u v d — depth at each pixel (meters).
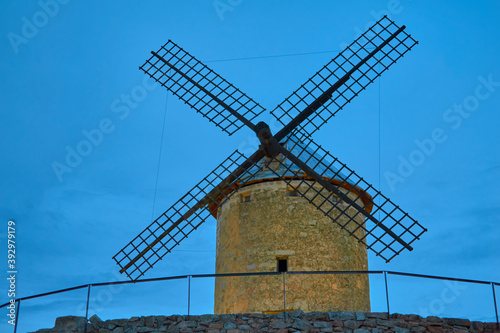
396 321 17.41
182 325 17.67
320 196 22.02
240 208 22.34
